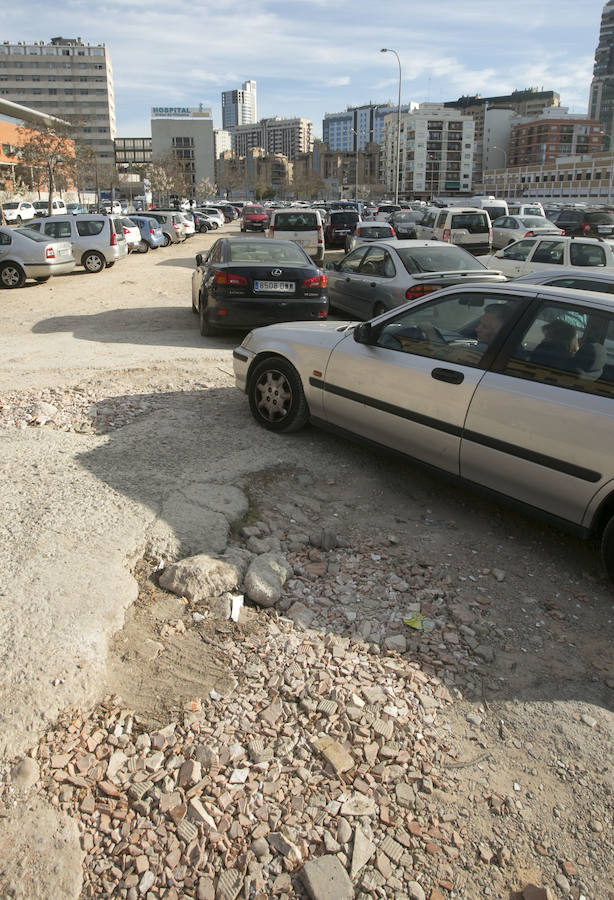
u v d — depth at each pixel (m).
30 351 8.55
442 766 2.44
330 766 2.40
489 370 3.93
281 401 5.42
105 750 2.42
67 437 5.16
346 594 3.43
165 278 18.03
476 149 190.75
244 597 3.36
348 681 2.82
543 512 3.75
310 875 1.99
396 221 35.19
